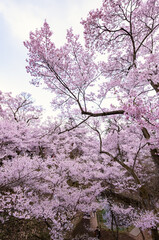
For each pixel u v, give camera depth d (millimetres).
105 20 6277
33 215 4246
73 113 9984
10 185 4844
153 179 9773
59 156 7227
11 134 8086
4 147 7871
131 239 8648
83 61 6359
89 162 8227
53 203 5133
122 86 6605
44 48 4918
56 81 6352
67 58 5855
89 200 6480
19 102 14609
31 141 10117
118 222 9055
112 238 8742
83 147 12203
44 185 5605
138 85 6828
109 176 8078
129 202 8938
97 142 12898
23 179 4969
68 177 7344
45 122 14961
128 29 7676
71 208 5926
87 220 9258
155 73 5375
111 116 8359
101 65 7223
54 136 12867
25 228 6062
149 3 6945
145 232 9164
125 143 10438
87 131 15070
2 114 12578
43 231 6395
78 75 6219
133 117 3240
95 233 8398
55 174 5938
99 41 6359
